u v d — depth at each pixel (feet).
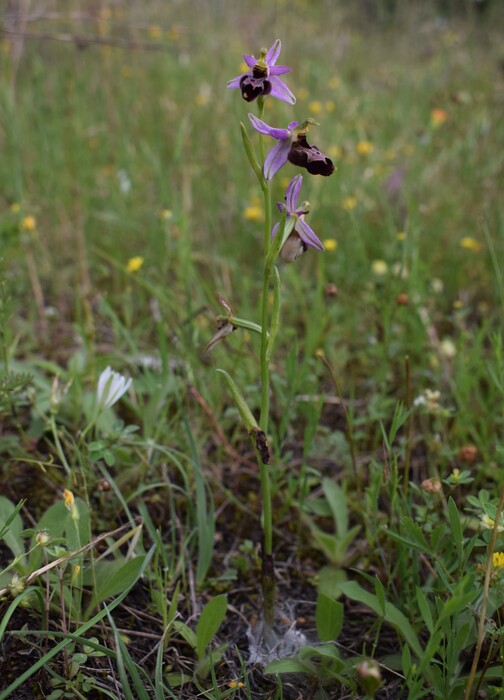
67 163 3.30
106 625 1.57
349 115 3.65
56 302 2.74
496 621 1.54
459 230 3.06
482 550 1.65
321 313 2.31
